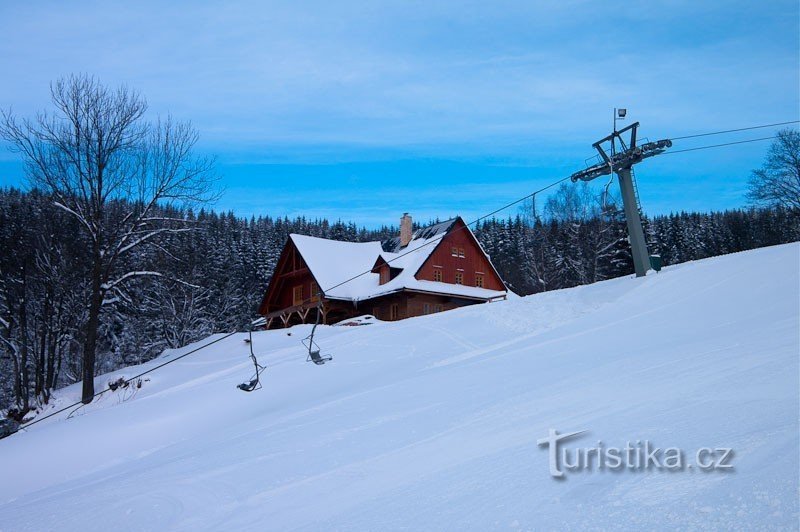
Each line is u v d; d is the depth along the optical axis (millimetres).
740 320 17531
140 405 24422
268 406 20797
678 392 9789
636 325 20906
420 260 49219
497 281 53031
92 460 18797
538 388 13367
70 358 55844
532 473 7344
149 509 9961
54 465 18953
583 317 25531
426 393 16016
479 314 30844
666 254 83688
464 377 17391
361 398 17375
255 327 58406
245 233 98125
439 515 6691
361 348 27812
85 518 10273
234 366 29766
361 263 54156
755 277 23344
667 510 5352
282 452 12312
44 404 34656
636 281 29406
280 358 28922
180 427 20406
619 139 30625
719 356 12297
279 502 8969
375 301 50469
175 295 55594
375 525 6863
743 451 6328
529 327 26641
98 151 33188
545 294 33000
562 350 18938
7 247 41625
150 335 59344
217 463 12547
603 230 65500
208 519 8906
